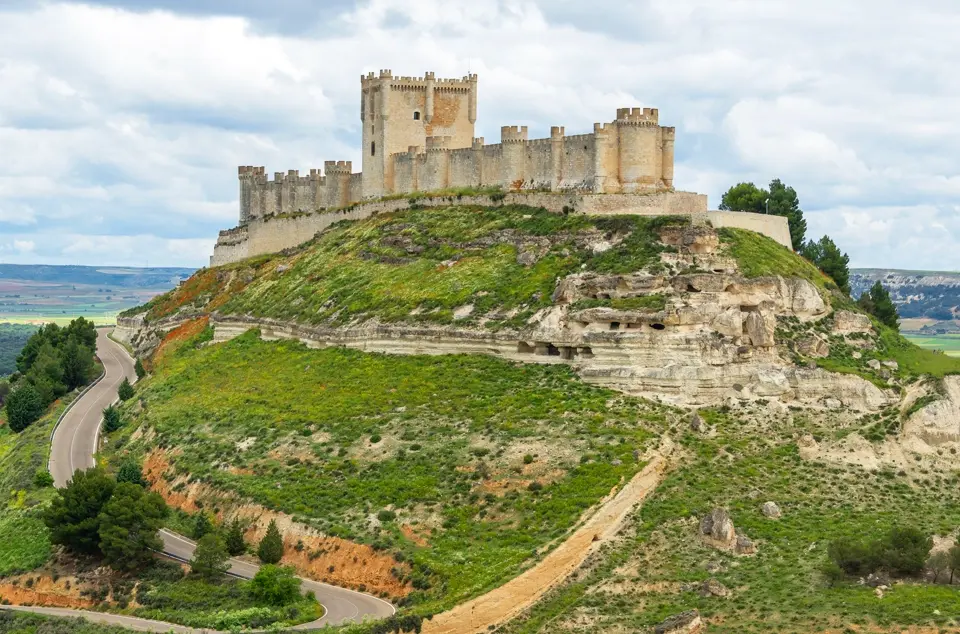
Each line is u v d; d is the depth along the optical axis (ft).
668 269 529.86
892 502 451.12
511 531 422.82
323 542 440.45
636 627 369.71
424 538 428.97
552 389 504.02
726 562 403.34
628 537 416.26
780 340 518.37
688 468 453.58
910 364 531.50
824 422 488.02
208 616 411.54
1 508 539.70
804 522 430.20
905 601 371.15
